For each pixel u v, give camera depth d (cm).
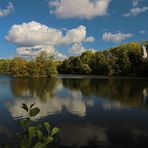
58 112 2380
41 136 215
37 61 9556
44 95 3709
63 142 1490
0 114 2277
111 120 2075
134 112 2408
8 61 14688
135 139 1573
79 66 13138
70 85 5512
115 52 11750
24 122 226
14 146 1404
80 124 1936
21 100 3192
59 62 14762
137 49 11006
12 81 6894
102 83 6128
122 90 4412
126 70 10769
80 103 2941
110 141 1530
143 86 5197
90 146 1441
